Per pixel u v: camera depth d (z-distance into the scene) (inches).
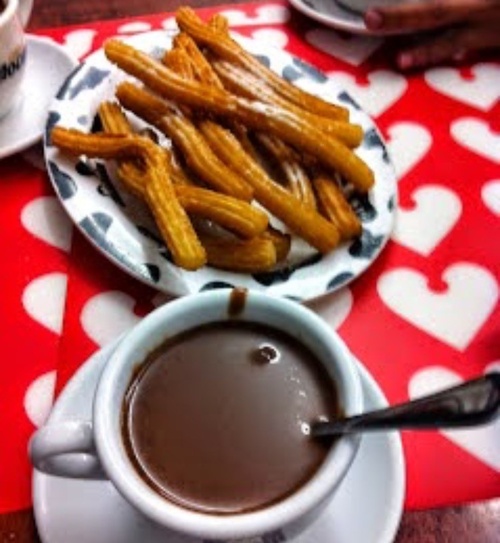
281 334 10.6
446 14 19.2
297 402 10.0
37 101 17.5
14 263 14.6
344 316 14.3
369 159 16.2
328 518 10.7
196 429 9.7
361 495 11.0
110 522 10.7
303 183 15.4
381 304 14.6
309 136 15.4
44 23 19.3
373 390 11.5
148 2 20.0
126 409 9.8
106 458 9.0
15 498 11.7
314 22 20.1
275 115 15.6
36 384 13.0
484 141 17.6
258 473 9.4
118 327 13.9
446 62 19.4
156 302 14.3
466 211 16.2
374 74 19.0
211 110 15.9
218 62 17.1
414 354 13.9
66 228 15.2
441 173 16.9
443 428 7.7
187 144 15.4
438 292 14.8
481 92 18.8
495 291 14.9
